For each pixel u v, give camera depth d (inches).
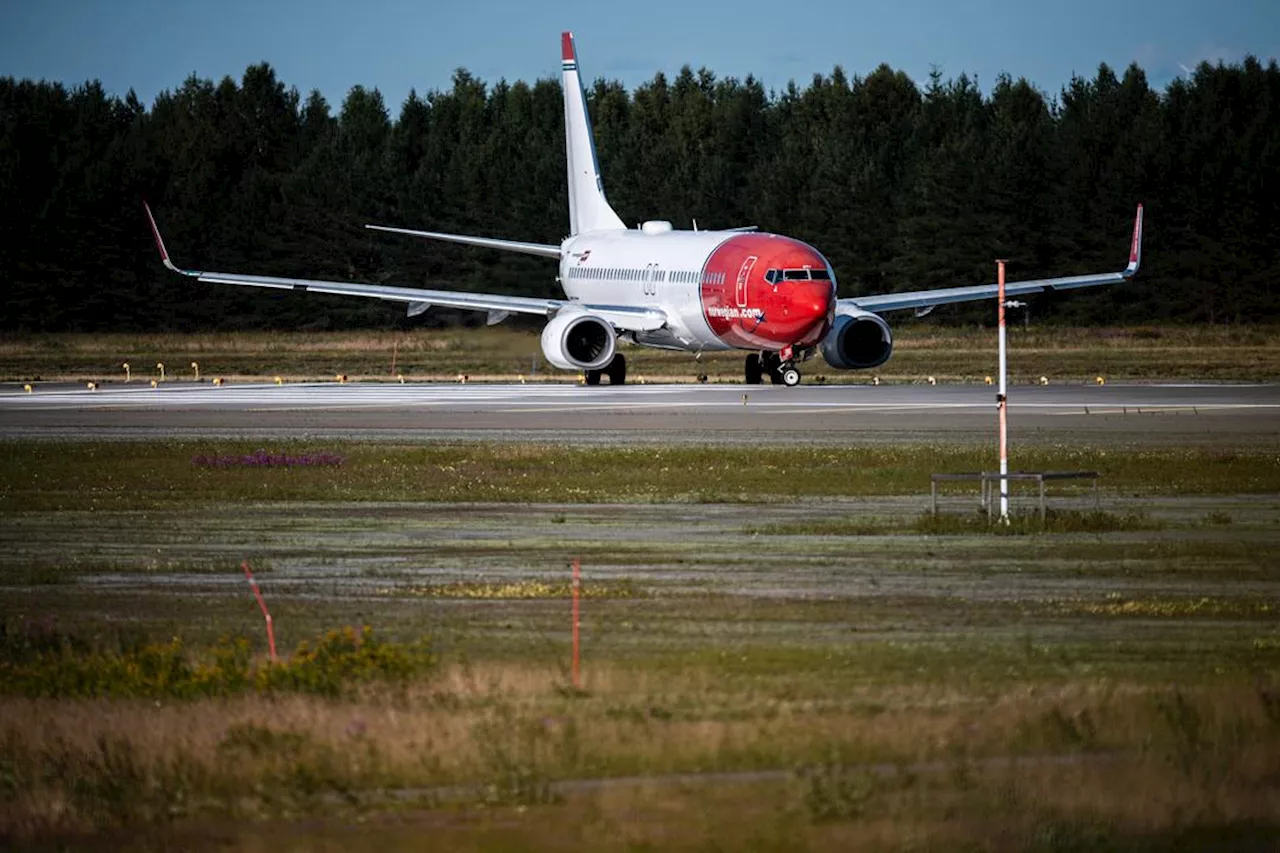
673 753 1834.4
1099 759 1801.2
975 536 3449.8
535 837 1601.9
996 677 2158.0
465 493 4234.7
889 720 1935.3
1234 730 1883.6
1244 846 1569.9
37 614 2689.5
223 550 3356.3
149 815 1684.3
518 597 2807.6
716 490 4254.4
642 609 2679.6
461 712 1994.3
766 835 1595.7
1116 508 3850.9
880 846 1568.7
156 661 2228.1
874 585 2883.9
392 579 2999.5
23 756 1861.5
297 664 2182.6
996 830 1605.6
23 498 4192.9
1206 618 2578.7
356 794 1727.4
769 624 2546.8
